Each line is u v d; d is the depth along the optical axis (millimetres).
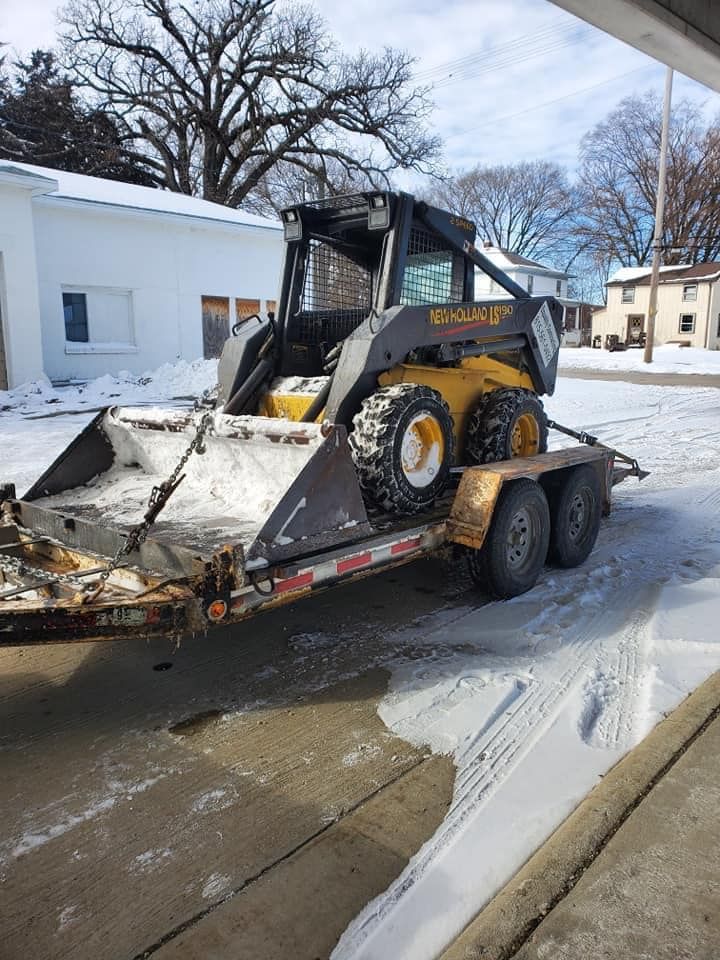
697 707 3275
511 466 4676
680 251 52312
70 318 16109
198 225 17219
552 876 2289
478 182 61812
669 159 50312
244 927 2160
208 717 3369
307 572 3498
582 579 5160
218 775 2920
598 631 4258
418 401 4312
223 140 33094
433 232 4895
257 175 33531
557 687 3574
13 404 13086
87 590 3154
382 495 4227
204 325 18234
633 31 5770
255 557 3254
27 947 2100
